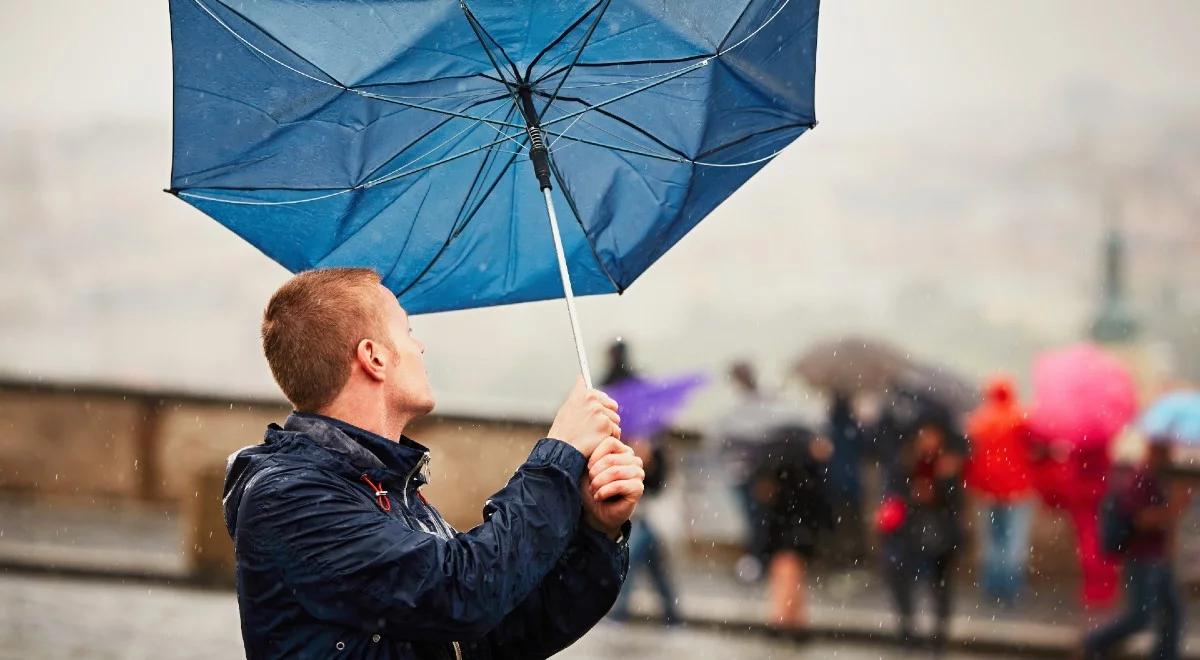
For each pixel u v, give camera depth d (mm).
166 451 19609
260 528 2939
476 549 2885
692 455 17547
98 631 12359
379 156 3379
